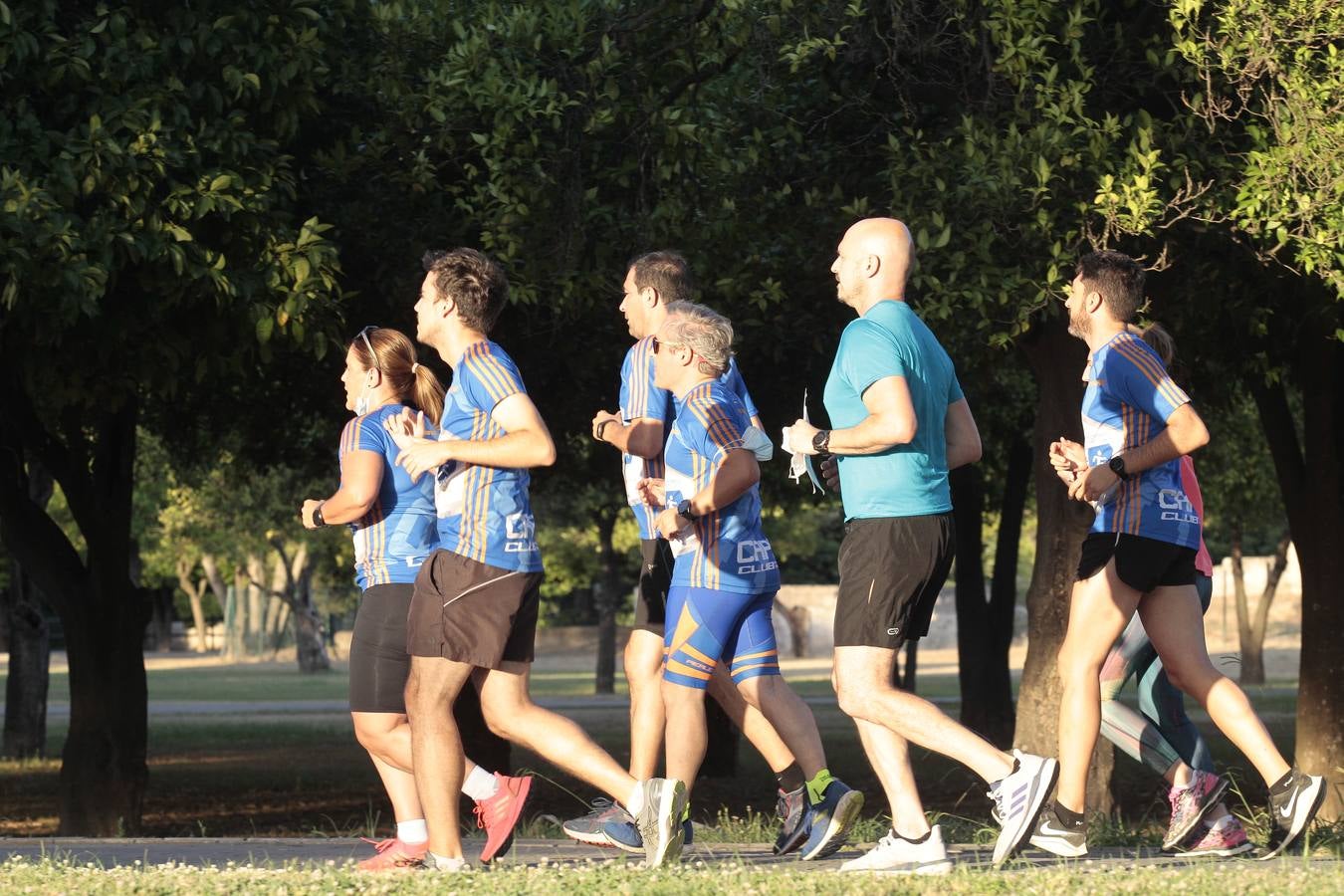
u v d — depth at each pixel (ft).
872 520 65.26
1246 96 126.72
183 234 122.52
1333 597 169.07
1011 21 126.31
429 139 140.87
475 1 147.02
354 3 142.20
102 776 171.83
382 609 72.38
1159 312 143.64
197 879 62.39
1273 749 71.46
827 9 135.23
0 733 368.27
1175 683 73.26
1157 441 70.03
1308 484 171.83
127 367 133.90
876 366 64.49
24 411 167.63
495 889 59.11
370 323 162.91
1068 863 67.87
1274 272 144.05
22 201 114.42
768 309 159.74
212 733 352.49
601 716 371.97
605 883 60.03
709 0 139.23
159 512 531.09
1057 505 142.82
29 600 304.09
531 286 139.44
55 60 124.47
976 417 260.42
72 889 59.98
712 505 71.31
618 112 140.56
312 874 63.82
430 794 66.90
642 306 79.56
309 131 149.89
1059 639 141.90
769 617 75.00
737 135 147.84
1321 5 119.03
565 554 568.00
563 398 184.85
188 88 130.21
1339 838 79.66
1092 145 126.00
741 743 307.37
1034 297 128.98
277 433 218.38
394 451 72.33
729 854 76.38
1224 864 66.80
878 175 137.59
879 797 208.03
